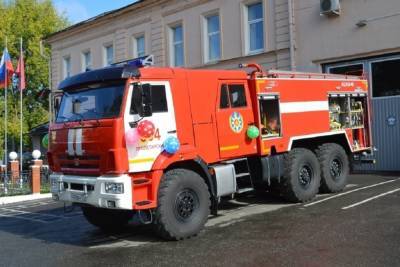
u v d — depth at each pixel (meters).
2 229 10.73
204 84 9.22
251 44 20.06
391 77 15.86
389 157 15.97
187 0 22.41
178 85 8.74
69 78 9.02
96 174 8.18
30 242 9.14
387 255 6.62
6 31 41.12
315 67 17.50
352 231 7.98
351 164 12.95
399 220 8.52
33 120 41.47
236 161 9.80
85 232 9.77
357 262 6.42
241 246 7.59
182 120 8.73
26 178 20.27
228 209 10.78
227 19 20.64
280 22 18.45
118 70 8.06
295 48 17.97
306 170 11.13
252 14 20.00
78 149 8.41
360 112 13.23
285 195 10.91
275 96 10.61
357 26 16.28
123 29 26.59
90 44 29.53
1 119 38.28
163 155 8.30
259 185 10.72
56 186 8.88
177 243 8.15
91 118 8.30
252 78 10.19
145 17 24.97
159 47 24.11
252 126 10.04
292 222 8.98
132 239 8.79
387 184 12.88
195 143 8.92
